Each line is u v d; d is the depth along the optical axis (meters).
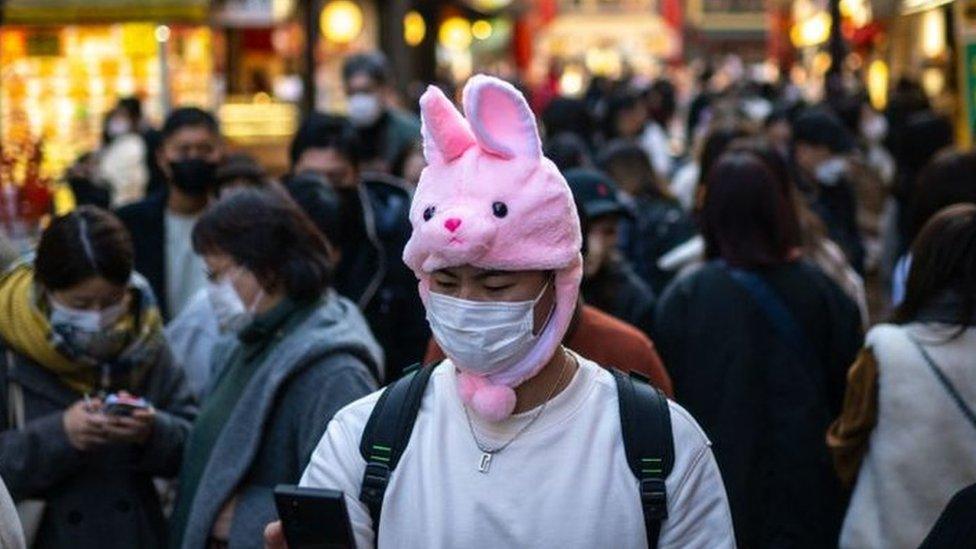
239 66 21.42
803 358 5.23
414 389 3.12
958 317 4.52
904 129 8.33
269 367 4.25
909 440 4.55
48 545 4.53
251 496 4.22
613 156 8.12
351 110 9.83
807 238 6.17
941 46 12.63
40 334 4.45
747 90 20.81
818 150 8.43
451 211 2.92
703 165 7.02
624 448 3.03
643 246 7.88
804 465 5.16
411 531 3.02
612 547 2.98
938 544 3.13
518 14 41.81
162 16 14.15
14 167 7.25
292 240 4.33
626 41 54.81
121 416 4.43
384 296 6.21
